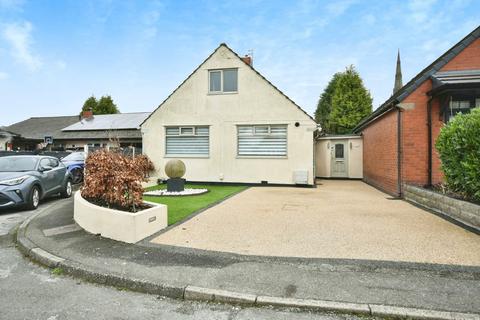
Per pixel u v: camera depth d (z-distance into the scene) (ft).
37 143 96.48
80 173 50.93
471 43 30.66
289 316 9.73
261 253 14.79
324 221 21.39
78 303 10.85
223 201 30.19
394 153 33.99
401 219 21.86
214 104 47.01
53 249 15.92
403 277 11.87
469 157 19.34
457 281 11.46
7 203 26.37
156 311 10.24
